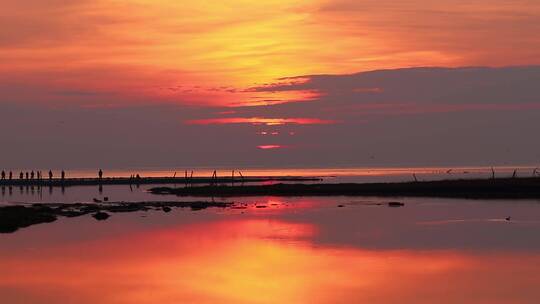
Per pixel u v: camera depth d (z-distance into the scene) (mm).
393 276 35562
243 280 35000
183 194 109500
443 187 97062
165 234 53062
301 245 46438
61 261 40812
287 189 108938
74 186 151125
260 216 66938
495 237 49219
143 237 51375
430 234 51312
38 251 44688
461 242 46906
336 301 30719
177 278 35531
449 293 31844
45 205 82125
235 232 53938
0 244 47844
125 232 54500
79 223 61438
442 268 37562
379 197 92500
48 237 51531
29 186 152500
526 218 61469
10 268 38594
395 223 58969
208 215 68688
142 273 37000
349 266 38312
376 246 45562
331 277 35438
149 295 32062
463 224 57531
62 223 61562
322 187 108938
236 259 41062
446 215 65250
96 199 92500
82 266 39125
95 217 65875
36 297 31797
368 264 38875
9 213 65500
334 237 50219
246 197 99688
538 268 37406
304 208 76250
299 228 56000
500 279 34656
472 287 32938
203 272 37125
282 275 36062
